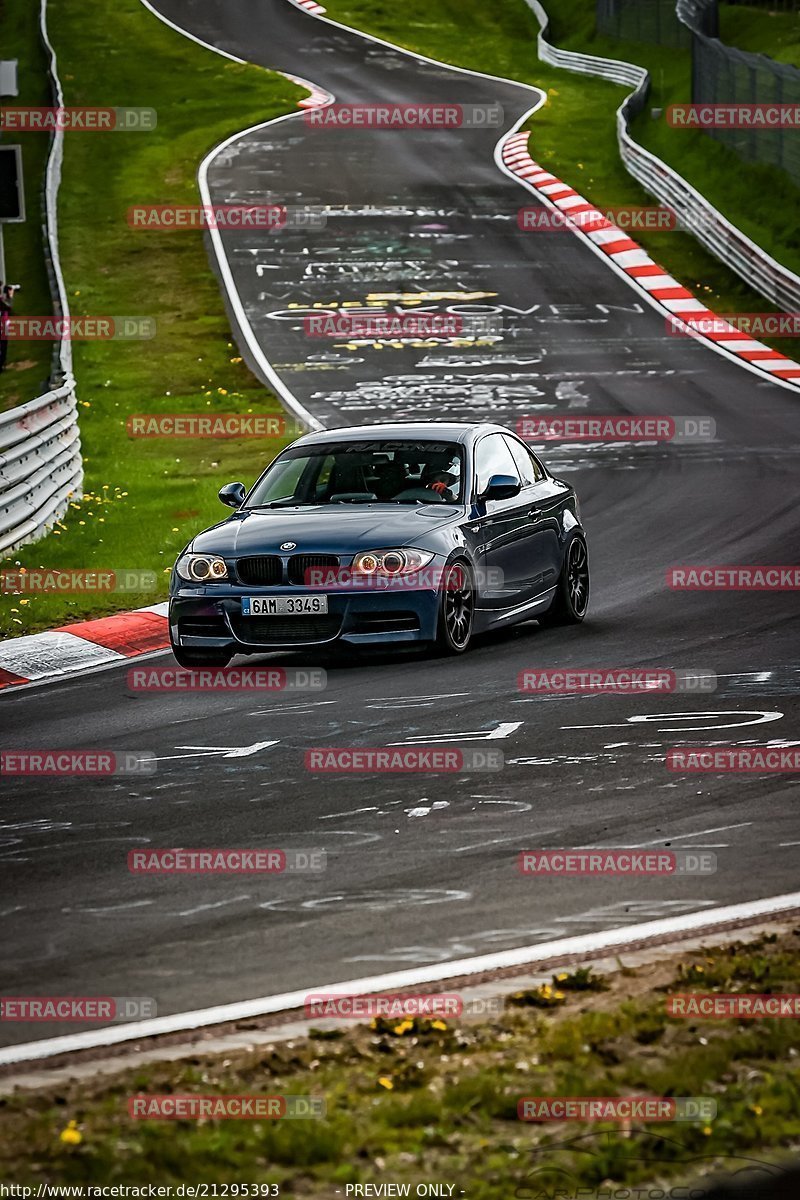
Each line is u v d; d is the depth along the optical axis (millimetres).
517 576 23359
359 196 85062
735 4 132500
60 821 14867
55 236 76312
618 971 10578
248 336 62406
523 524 23594
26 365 59344
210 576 21594
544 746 17047
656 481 38375
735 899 12102
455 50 132875
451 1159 7867
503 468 24141
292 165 92125
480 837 13891
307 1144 7930
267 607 21219
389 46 131500
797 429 45250
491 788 15477
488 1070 8922
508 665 21469
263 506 23219
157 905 12336
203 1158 7867
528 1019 9766
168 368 58375
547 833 13961
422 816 14594
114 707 19969
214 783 16016
